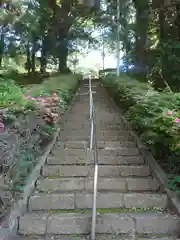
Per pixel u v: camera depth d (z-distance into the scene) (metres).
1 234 2.36
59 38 14.24
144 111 4.63
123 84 8.48
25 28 8.40
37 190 3.45
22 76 10.20
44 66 13.47
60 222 2.76
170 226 2.75
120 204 3.16
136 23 10.26
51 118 4.68
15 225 2.69
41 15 9.72
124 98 7.18
